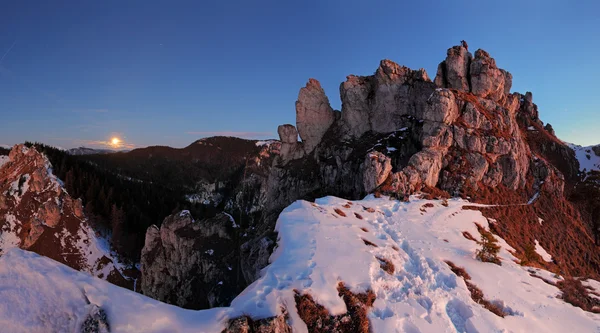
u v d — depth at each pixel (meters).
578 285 29.22
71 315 12.45
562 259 52.69
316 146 98.62
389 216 43.00
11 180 124.44
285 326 16.81
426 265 28.11
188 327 14.34
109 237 111.81
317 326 18.03
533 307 24.14
